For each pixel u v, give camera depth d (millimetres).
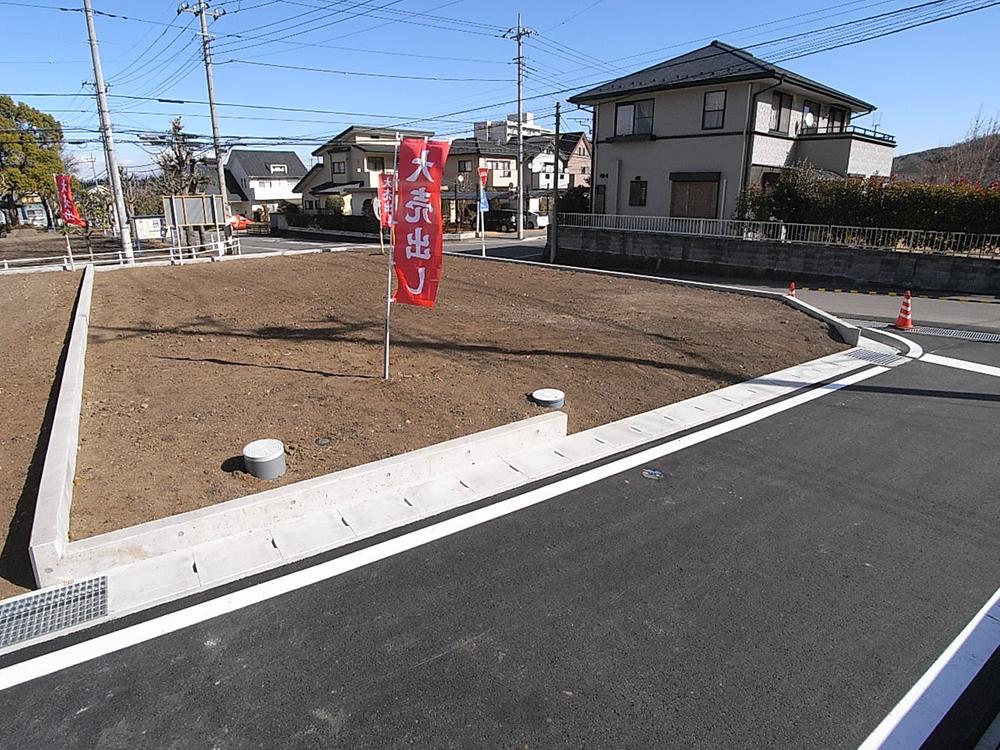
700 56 21406
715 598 3145
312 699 2488
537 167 43719
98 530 3480
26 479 4219
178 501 3807
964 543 3695
